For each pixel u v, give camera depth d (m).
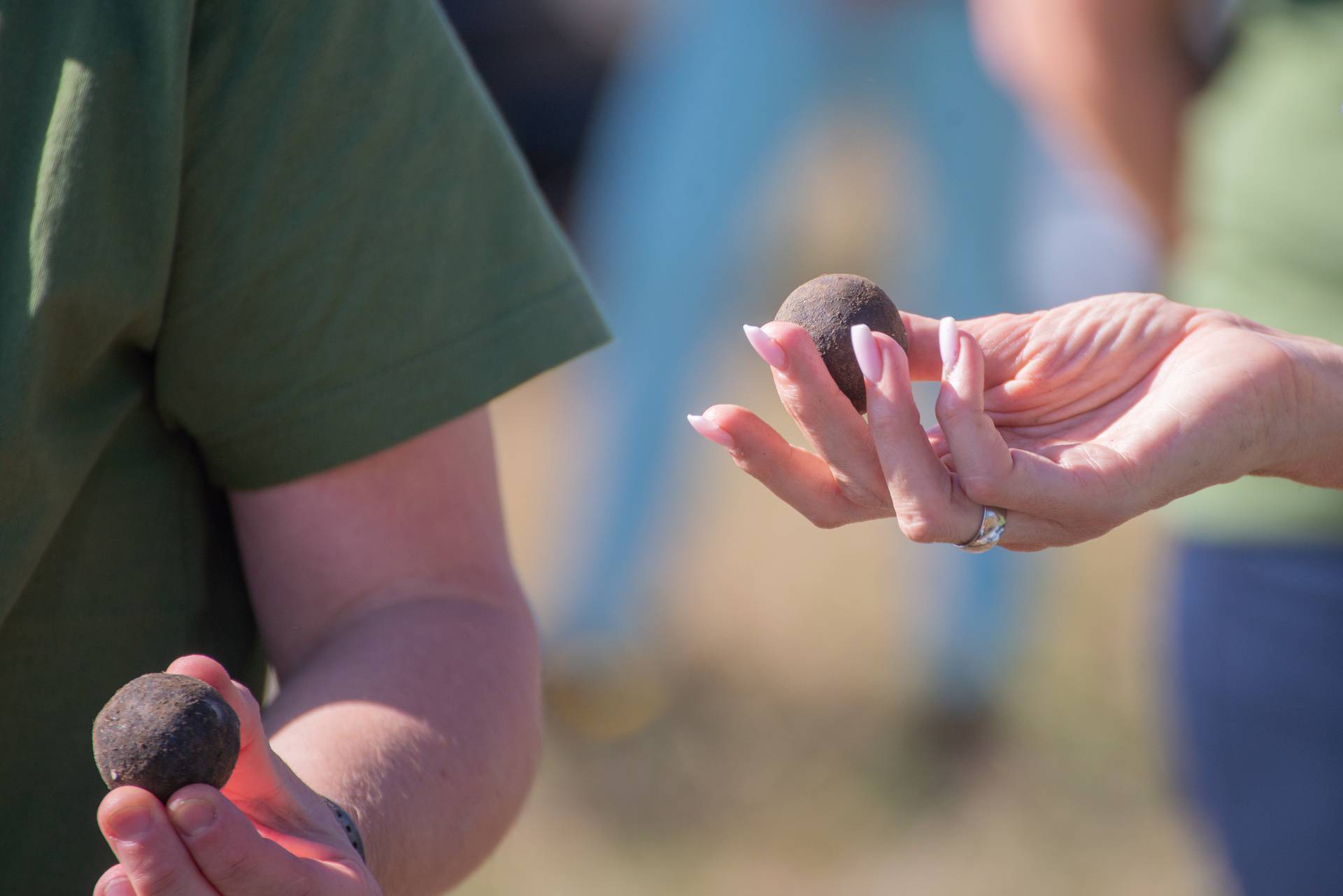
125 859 2.17
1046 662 9.84
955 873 8.05
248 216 3.03
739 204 9.38
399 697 3.03
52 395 2.88
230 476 3.25
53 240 2.80
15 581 2.86
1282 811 5.16
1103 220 11.62
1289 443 2.97
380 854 2.77
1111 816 8.49
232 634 3.43
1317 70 4.91
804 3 9.07
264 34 3.01
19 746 3.01
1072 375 3.00
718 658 9.99
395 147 3.15
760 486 12.55
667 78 9.52
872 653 9.95
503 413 14.53
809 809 8.63
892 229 15.37
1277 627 5.05
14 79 2.87
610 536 9.61
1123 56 6.15
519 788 3.16
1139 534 11.55
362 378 3.15
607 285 10.18
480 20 17.14
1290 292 5.01
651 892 7.84
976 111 9.19
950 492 2.76
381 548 3.26
